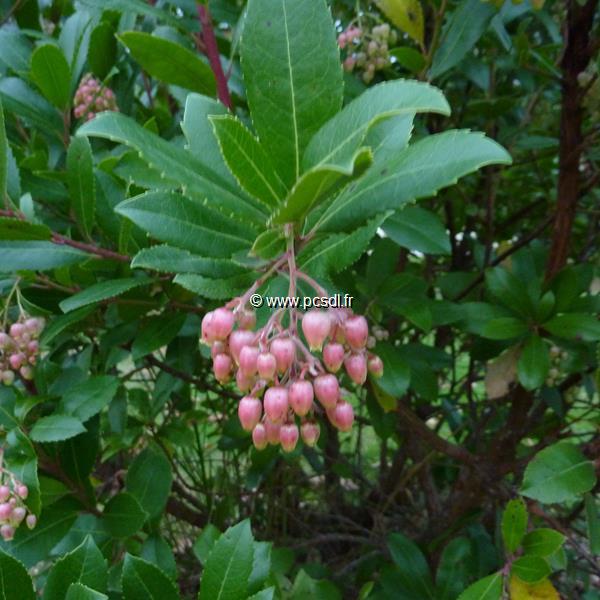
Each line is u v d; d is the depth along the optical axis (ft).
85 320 0.95
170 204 0.51
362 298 0.99
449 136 0.43
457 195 1.48
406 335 1.54
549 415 1.28
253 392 0.52
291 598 0.97
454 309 1.01
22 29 1.11
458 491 1.38
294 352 0.49
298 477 1.75
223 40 0.95
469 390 1.38
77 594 0.50
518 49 1.13
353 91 0.96
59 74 0.87
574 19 0.97
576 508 1.30
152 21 1.11
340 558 1.59
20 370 0.79
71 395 0.76
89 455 0.80
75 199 0.72
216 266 0.55
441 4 1.04
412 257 1.65
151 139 0.48
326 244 0.56
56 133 0.95
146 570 0.59
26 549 0.75
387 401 1.01
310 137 0.49
